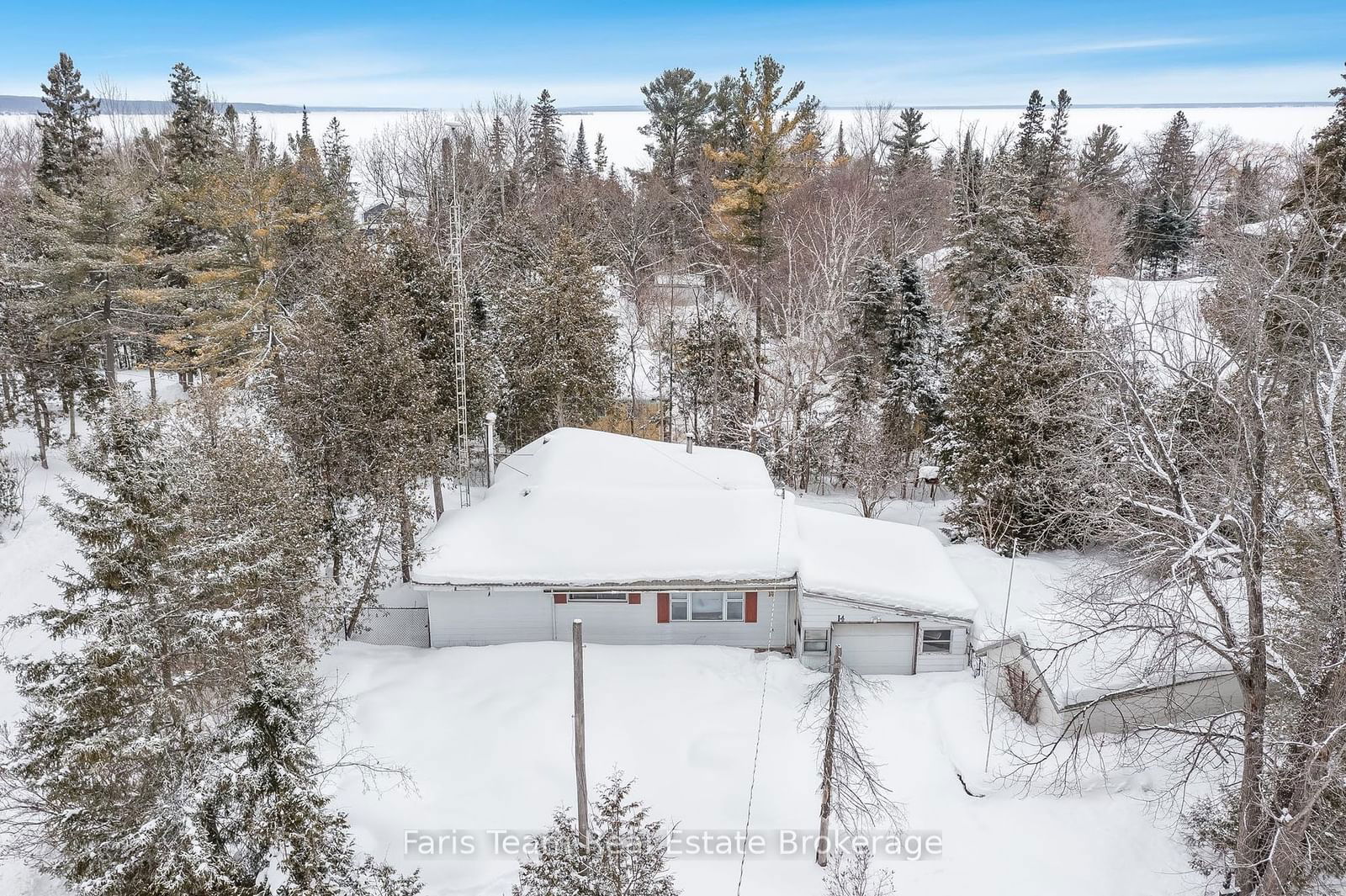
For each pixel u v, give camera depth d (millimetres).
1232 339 13625
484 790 17266
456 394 29062
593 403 35969
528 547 22891
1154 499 15062
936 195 57312
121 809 13109
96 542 13422
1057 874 15523
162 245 41969
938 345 39031
